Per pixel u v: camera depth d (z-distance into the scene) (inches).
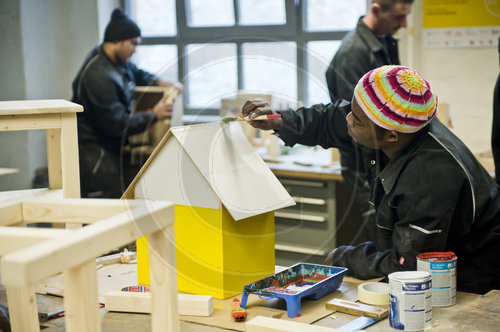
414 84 50.1
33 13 166.1
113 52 127.7
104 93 122.2
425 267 47.8
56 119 54.6
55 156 62.7
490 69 132.2
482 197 54.7
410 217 51.8
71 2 173.2
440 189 51.0
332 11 155.0
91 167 122.4
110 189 123.1
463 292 51.5
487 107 133.9
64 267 27.3
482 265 56.4
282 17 159.9
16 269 25.2
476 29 132.0
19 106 54.3
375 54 95.3
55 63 174.2
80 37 174.6
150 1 182.2
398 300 42.9
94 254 29.2
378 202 57.6
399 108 50.0
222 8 169.5
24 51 164.2
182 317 47.0
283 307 48.5
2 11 163.0
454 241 55.9
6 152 165.9
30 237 29.1
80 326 29.2
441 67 137.1
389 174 54.0
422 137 53.0
